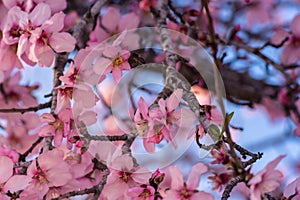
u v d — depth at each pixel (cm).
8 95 102
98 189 75
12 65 81
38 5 78
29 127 99
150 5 95
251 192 74
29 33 78
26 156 84
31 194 77
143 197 75
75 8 98
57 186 79
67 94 77
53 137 79
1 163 77
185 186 76
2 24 81
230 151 73
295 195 80
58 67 81
